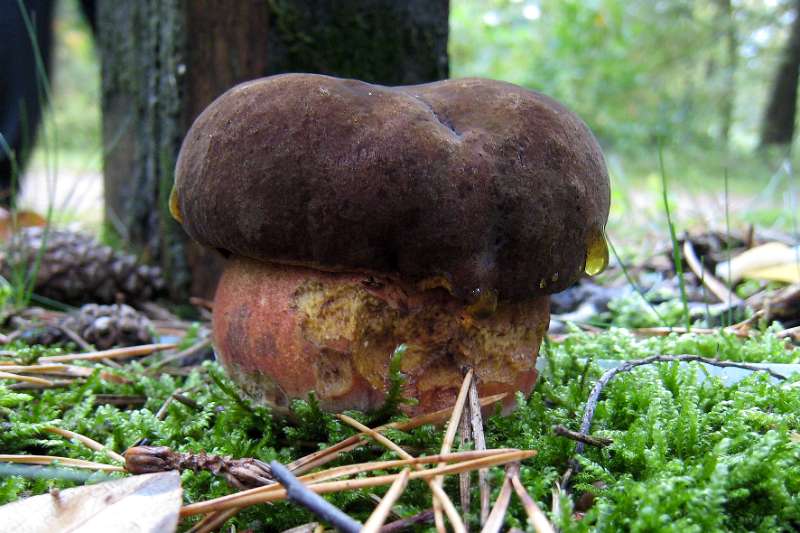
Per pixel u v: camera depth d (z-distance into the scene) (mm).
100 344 244
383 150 147
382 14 305
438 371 167
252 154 152
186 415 183
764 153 1131
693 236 351
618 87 1085
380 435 156
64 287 291
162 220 313
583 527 130
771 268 277
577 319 278
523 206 151
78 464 160
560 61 1090
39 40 387
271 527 146
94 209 558
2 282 289
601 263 172
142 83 313
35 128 400
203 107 296
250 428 179
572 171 158
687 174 783
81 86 1322
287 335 160
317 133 149
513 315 167
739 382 185
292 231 151
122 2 321
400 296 159
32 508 132
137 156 324
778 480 140
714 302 281
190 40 287
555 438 160
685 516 136
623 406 180
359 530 121
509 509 140
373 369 163
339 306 158
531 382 175
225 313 171
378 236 150
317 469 157
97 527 127
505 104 159
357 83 159
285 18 290
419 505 146
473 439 156
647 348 221
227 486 150
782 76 1304
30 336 240
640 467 155
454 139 152
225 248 167
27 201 438
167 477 137
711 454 146
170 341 257
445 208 148
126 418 181
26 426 168
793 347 223
